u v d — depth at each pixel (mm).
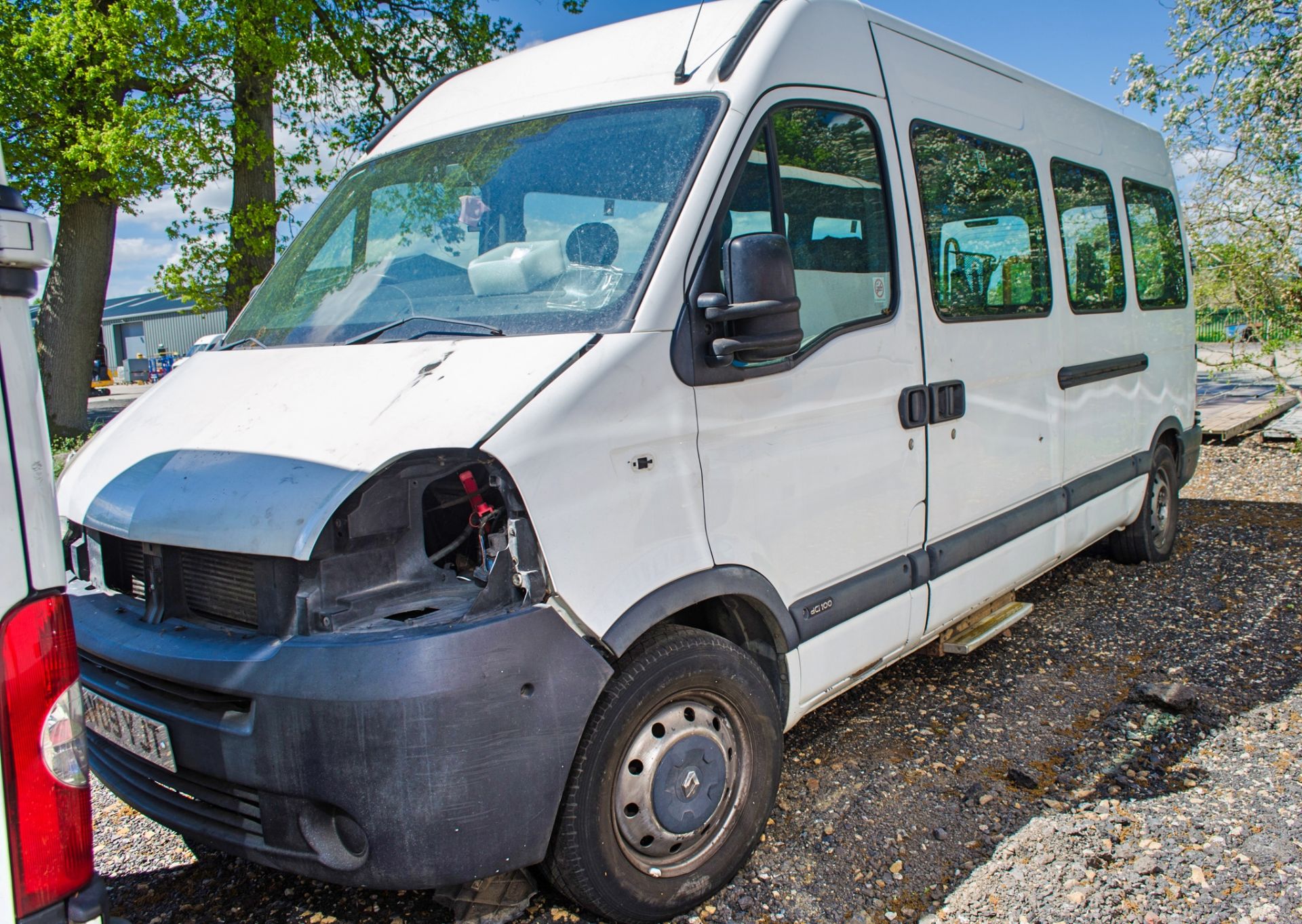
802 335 2752
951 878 2865
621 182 2793
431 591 2307
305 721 2059
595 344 2422
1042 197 4586
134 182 12516
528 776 2186
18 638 1525
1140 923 2627
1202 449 10664
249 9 12227
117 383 46062
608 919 2609
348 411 2373
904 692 4277
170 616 2393
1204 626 5031
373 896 2838
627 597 2389
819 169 3117
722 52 2945
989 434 4000
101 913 1627
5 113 13023
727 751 2766
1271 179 9977
